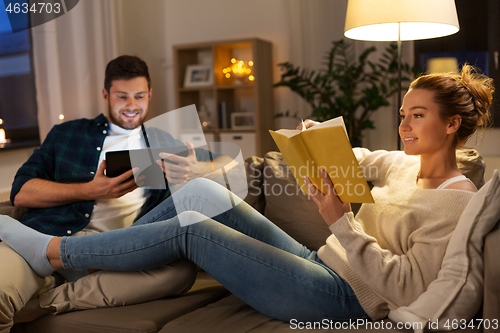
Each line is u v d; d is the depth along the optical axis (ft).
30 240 3.92
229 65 14.23
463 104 3.54
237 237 3.75
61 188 4.93
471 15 11.05
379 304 3.48
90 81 10.84
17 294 3.64
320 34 13.24
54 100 9.77
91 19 10.93
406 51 11.80
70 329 3.75
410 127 3.66
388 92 12.04
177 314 3.83
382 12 5.58
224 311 3.77
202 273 5.13
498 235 3.06
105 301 3.93
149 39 14.34
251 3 14.12
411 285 3.32
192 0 14.83
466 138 3.73
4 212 4.85
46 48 9.60
